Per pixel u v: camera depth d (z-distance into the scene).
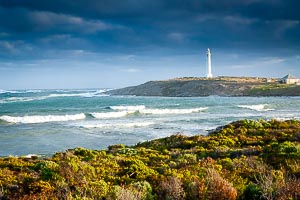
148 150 21.55
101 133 41.53
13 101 115.94
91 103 110.00
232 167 13.05
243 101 117.31
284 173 11.31
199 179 10.14
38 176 12.25
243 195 9.44
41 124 53.12
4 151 30.36
